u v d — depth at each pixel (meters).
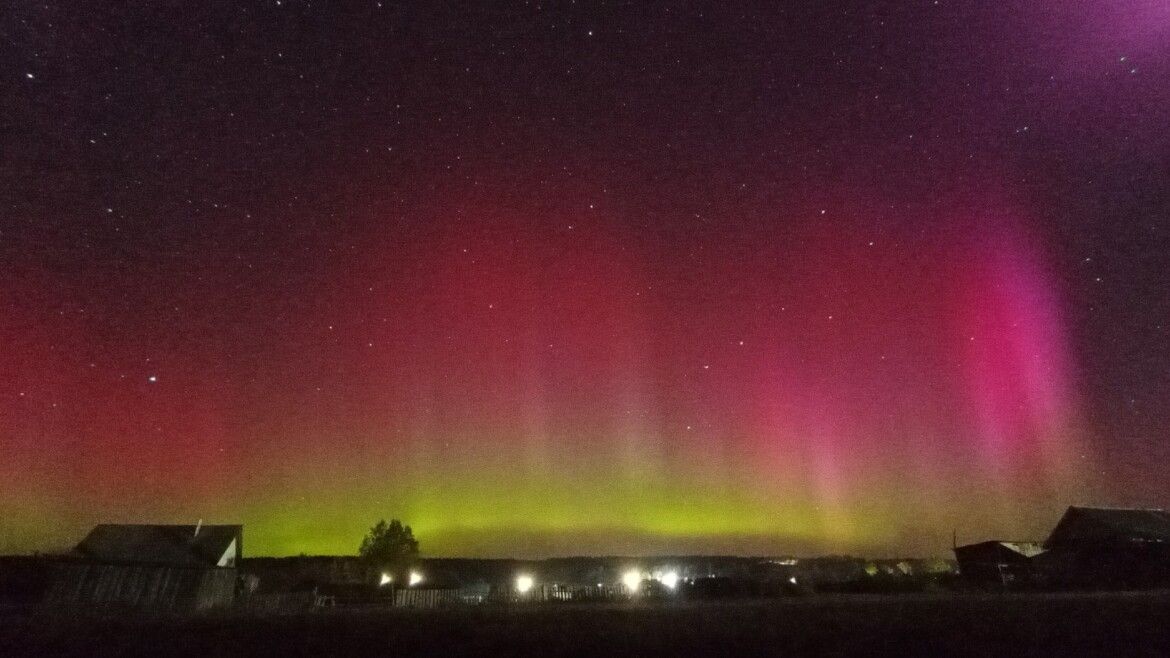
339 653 11.91
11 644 13.37
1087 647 11.24
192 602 27.22
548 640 13.20
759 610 19.84
